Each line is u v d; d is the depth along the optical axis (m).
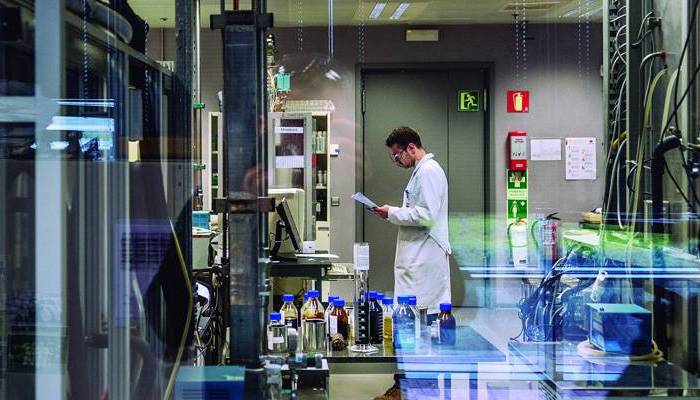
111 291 1.10
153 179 1.21
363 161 6.01
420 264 3.15
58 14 0.95
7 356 0.97
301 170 4.22
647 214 2.09
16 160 0.97
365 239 5.94
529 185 6.09
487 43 6.04
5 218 0.96
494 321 3.36
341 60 5.94
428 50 6.02
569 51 6.04
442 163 6.09
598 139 6.05
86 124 1.06
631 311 1.76
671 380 1.55
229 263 1.05
